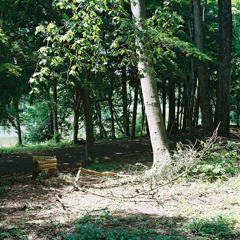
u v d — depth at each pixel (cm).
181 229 405
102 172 1020
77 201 607
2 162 1456
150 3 1504
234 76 2686
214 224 402
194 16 1599
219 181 683
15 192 683
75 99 2555
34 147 2322
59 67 1080
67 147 2184
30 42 1229
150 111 917
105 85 2111
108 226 430
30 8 1288
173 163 801
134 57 666
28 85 1016
